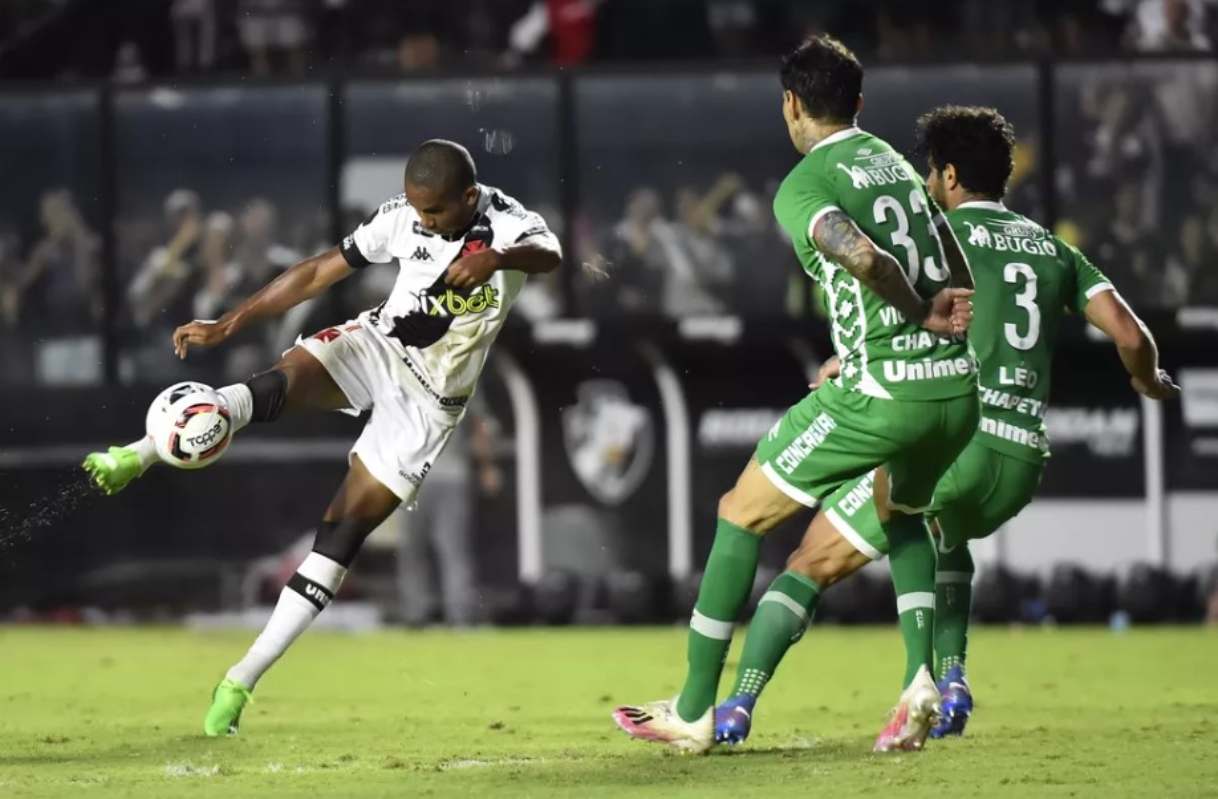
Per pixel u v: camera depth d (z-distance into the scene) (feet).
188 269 161.99
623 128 160.04
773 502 70.13
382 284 159.94
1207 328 157.17
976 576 160.66
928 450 68.80
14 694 105.70
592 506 163.22
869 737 79.92
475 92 160.56
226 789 62.18
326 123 160.97
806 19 181.57
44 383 162.81
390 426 82.28
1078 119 157.58
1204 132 156.87
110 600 163.53
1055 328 80.12
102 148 162.09
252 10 182.29
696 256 160.15
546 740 79.97
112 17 183.52
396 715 93.71
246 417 79.00
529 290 160.66
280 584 162.81
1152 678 115.14
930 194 76.74
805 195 67.46
